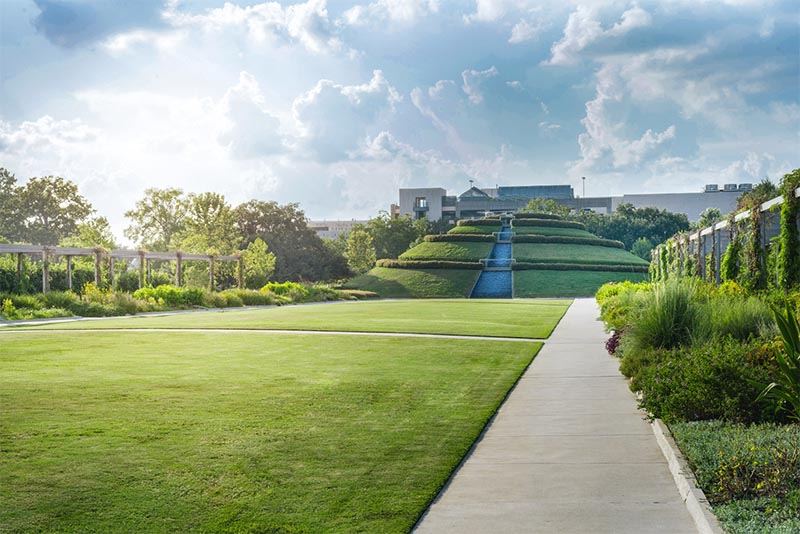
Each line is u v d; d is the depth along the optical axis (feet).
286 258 288.30
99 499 20.35
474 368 47.57
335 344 62.13
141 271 145.18
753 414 26.48
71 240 216.54
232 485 21.62
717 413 26.78
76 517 18.99
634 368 41.06
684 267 107.34
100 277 138.82
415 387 39.45
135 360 50.11
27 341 62.95
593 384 40.88
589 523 18.37
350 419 30.94
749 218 71.92
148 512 19.35
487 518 18.92
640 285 116.57
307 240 301.02
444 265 262.47
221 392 37.27
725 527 16.35
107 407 33.04
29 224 322.75
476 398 36.27
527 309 125.90
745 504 17.75
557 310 122.93
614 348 54.90
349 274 311.68
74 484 21.63
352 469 23.31
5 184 322.75
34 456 24.59
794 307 45.60
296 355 53.93
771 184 132.46
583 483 21.84
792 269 61.21
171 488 21.33
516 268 258.57
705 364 28.12
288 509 19.62
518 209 538.88
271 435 27.84
